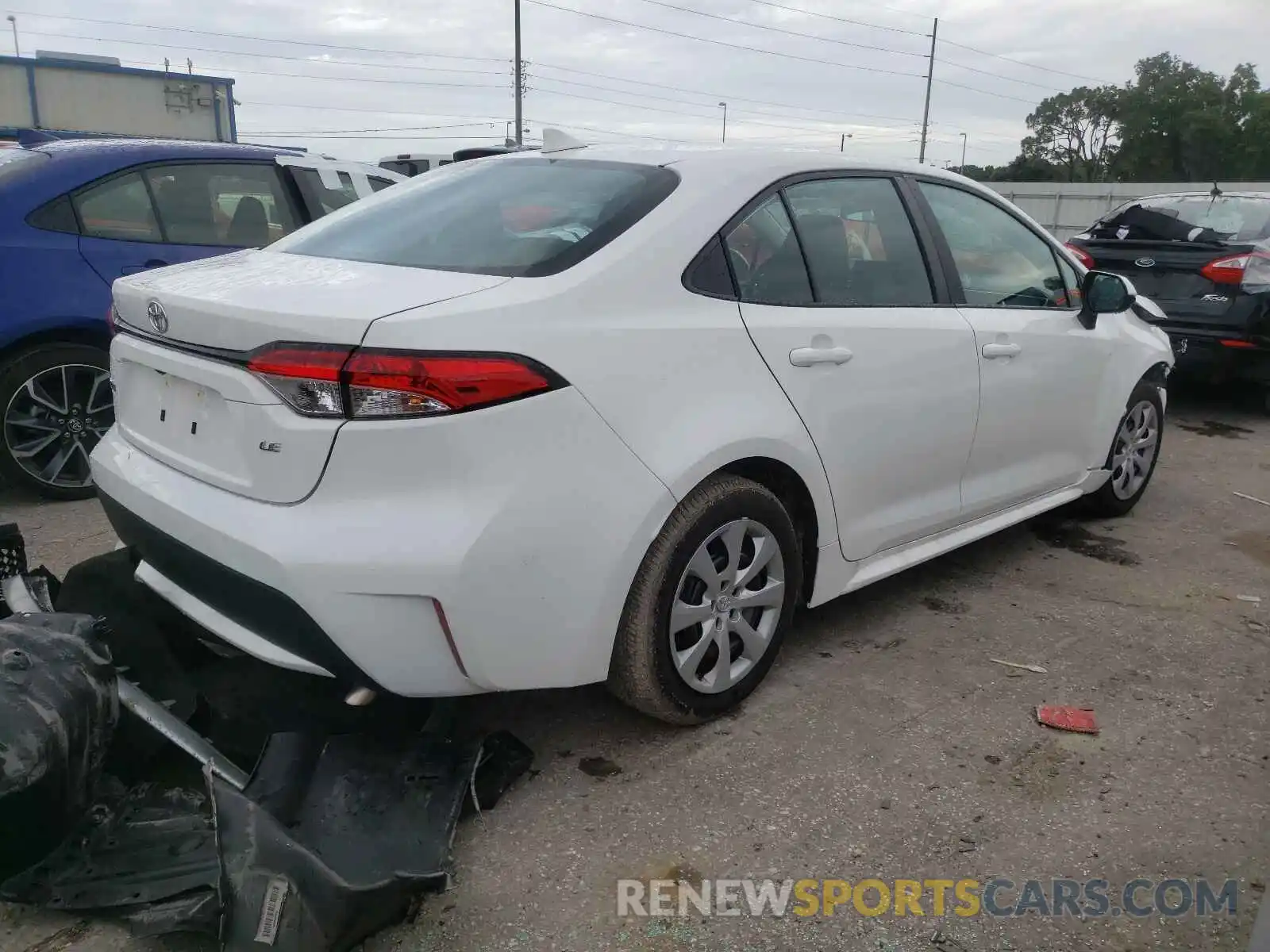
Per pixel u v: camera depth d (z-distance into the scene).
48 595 2.94
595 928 2.15
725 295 2.72
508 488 2.22
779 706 3.04
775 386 2.79
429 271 2.49
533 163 3.10
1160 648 3.52
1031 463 4.00
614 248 2.54
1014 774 2.73
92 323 4.57
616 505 2.39
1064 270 4.22
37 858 2.13
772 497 2.83
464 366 2.15
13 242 4.39
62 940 2.07
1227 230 7.10
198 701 2.65
